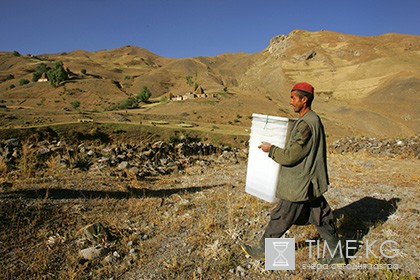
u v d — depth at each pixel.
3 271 3.07
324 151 2.95
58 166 7.56
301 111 3.06
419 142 10.12
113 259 3.41
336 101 172.00
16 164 7.65
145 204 5.15
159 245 3.76
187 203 5.20
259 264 3.29
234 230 4.04
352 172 7.68
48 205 4.56
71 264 3.29
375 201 5.11
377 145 11.00
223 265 3.30
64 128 56.72
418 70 194.38
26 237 3.70
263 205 5.03
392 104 156.00
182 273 3.18
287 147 2.92
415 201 5.02
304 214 3.20
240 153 11.79
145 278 3.11
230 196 5.62
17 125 61.28
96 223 3.99
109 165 8.23
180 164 9.48
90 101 163.88
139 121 82.56
